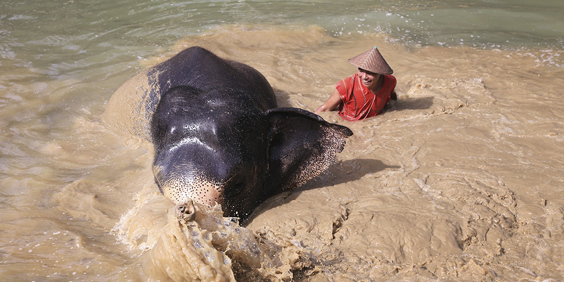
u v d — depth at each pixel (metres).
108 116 6.34
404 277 3.56
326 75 7.89
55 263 3.70
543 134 5.65
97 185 4.97
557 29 10.27
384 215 4.26
